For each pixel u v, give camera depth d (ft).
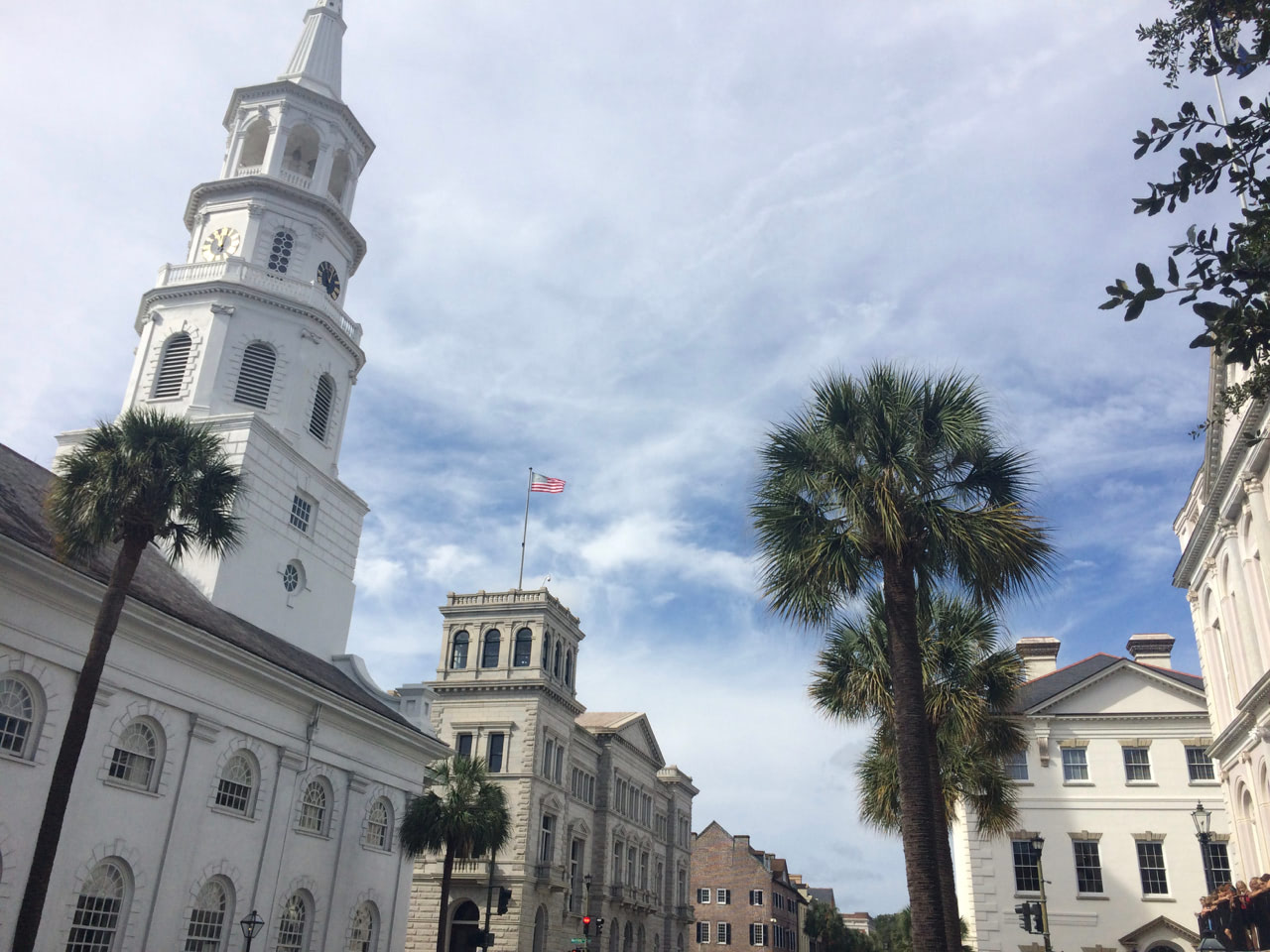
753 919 350.64
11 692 78.43
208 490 75.31
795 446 58.34
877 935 436.76
